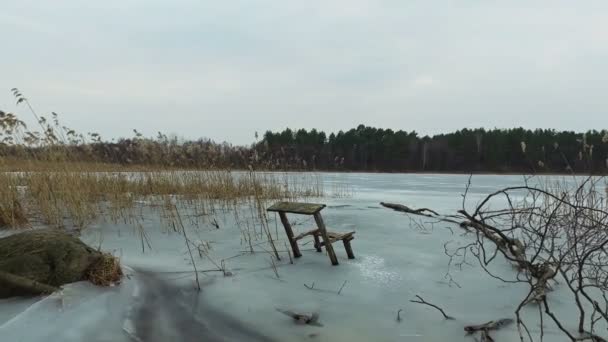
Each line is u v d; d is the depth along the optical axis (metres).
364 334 2.59
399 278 3.69
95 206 6.49
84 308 2.93
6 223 5.32
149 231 5.68
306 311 2.98
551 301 3.07
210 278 3.77
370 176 30.39
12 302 2.94
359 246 4.88
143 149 8.70
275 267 4.00
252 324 2.78
